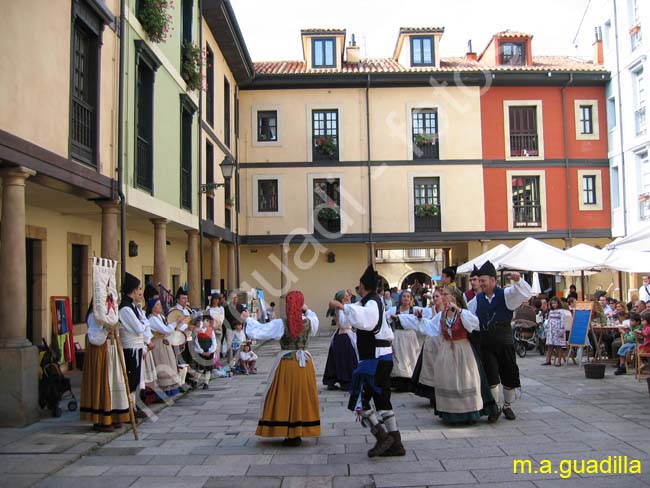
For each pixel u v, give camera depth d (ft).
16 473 16.53
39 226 33.94
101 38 29.99
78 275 39.78
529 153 71.87
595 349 39.93
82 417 21.36
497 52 74.64
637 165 66.49
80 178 27.25
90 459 18.25
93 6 28.58
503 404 22.88
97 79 29.50
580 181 71.92
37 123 24.02
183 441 20.36
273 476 16.19
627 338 34.35
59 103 25.82
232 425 22.86
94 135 29.30
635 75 66.59
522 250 43.78
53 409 23.81
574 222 71.67
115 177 31.42
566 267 42.11
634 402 25.09
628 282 69.10
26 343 22.72
